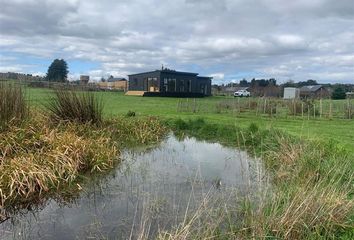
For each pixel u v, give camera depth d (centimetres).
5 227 526
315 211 462
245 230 453
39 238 485
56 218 555
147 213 500
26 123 870
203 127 1398
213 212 507
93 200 631
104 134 1116
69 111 1154
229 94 5744
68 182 721
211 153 1023
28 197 638
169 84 4403
